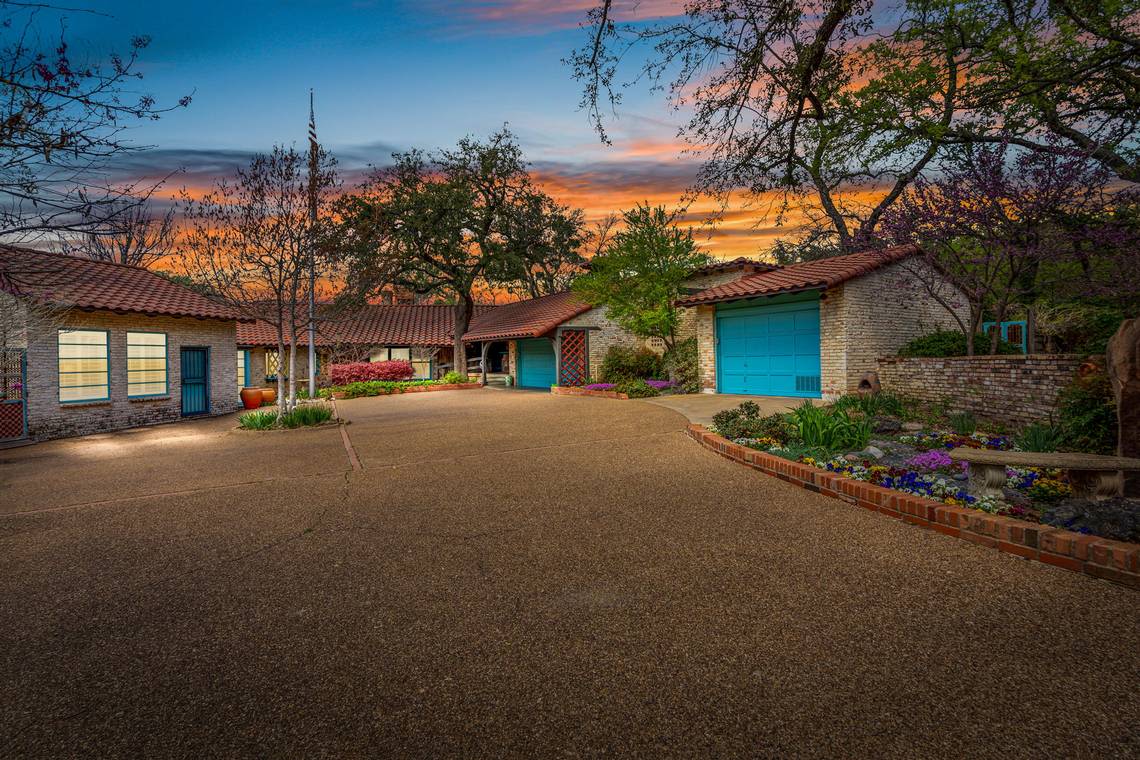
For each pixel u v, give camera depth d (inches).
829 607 124.4
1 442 493.4
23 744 87.8
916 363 396.2
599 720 88.7
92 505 248.5
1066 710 86.7
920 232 378.6
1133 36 243.8
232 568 163.9
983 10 297.6
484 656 109.7
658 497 219.9
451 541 180.1
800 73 223.3
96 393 584.1
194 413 705.0
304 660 111.0
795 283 498.6
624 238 684.1
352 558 168.6
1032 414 306.8
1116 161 306.0
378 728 88.9
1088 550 134.6
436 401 755.4
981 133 337.7
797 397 531.2
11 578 162.2
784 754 79.6
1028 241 348.5
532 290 1513.3
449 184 999.6
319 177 544.1
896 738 81.9
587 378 815.7
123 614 135.5
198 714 94.4
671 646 110.6
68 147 151.0
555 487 242.8
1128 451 193.0
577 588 140.2
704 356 635.5
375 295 647.1
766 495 217.0
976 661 101.0
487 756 81.6
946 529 167.3
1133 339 195.3
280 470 314.7
